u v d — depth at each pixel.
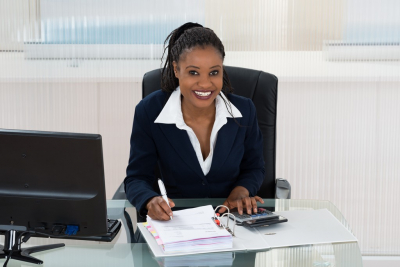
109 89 2.91
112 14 2.81
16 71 2.85
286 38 2.80
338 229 1.54
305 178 3.00
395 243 3.07
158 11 2.80
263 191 2.12
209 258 1.35
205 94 1.69
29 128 2.93
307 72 2.84
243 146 1.93
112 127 2.96
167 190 1.92
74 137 1.31
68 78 2.87
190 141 1.84
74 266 1.33
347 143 2.96
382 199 3.03
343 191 3.01
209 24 2.80
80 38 2.83
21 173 1.35
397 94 2.90
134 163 1.88
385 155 2.97
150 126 1.86
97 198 1.36
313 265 1.32
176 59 1.72
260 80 2.10
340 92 2.89
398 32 2.80
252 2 2.77
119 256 1.38
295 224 1.57
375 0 2.77
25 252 1.40
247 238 1.47
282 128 2.94
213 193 1.89
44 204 1.37
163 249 1.40
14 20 2.80
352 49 2.81
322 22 2.79
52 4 2.79
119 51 2.84
